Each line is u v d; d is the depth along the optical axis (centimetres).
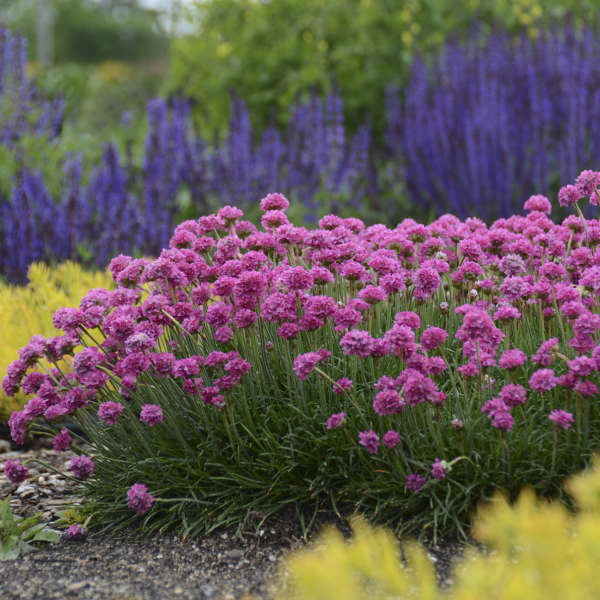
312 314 230
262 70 785
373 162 595
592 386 207
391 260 255
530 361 245
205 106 821
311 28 785
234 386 253
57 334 368
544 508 214
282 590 201
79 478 241
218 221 290
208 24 830
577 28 649
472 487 219
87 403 244
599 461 199
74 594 204
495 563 127
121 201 510
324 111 633
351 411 242
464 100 586
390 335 214
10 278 469
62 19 3538
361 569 118
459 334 219
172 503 247
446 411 237
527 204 311
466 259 285
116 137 737
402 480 225
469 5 736
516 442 222
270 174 570
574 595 110
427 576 124
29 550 232
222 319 238
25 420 243
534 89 553
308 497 239
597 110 545
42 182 518
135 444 261
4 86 588
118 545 235
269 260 279
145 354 239
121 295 255
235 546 228
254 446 248
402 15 746
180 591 204
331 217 285
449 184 569
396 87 678
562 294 233
